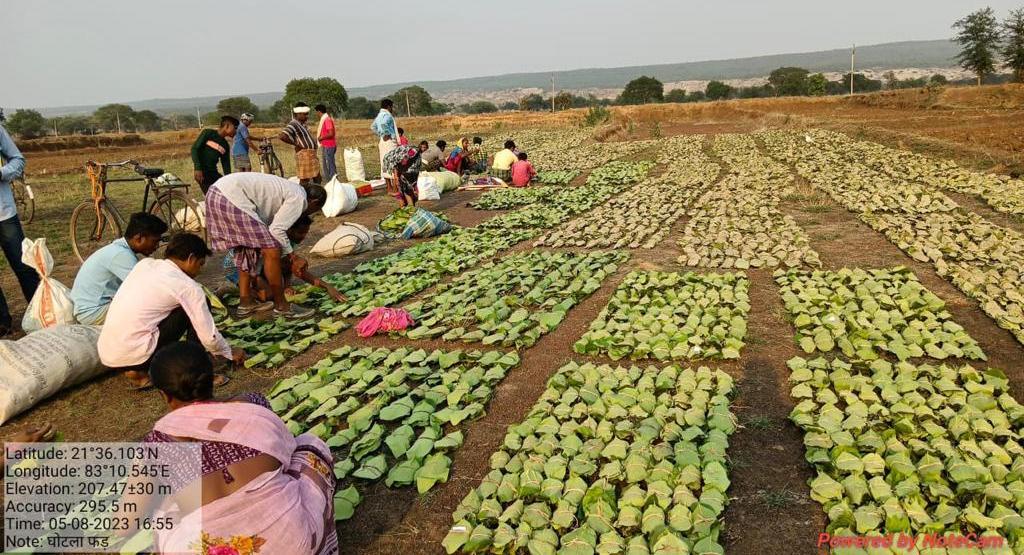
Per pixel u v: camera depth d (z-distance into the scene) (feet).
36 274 24.20
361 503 13.00
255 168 68.49
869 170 50.47
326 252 32.65
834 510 11.58
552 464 13.20
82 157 117.91
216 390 18.26
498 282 26.08
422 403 16.25
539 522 11.73
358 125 200.13
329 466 11.14
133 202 48.85
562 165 67.26
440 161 54.95
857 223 34.14
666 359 18.37
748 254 28.22
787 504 12.23
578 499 12.25
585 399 15.90
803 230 33.12
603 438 14.33
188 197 34.17
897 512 11.31
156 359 9.42
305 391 17.42
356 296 25.79
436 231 36.76
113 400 17.69
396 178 41.57
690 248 29.73
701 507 11.57
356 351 19.99
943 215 33.81
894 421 14.35
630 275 26.12
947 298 22.34
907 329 19.08
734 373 17.63
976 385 15.47
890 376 16.52
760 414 15.42
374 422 15.98
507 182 55.26
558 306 22.89
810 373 16.79
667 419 14.94
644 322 20.74
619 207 42.37
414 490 13.34
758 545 11.27
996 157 51.39
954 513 11.23
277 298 23.39
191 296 16.71
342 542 11.89
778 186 46.50
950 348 17.78
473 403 16.20
